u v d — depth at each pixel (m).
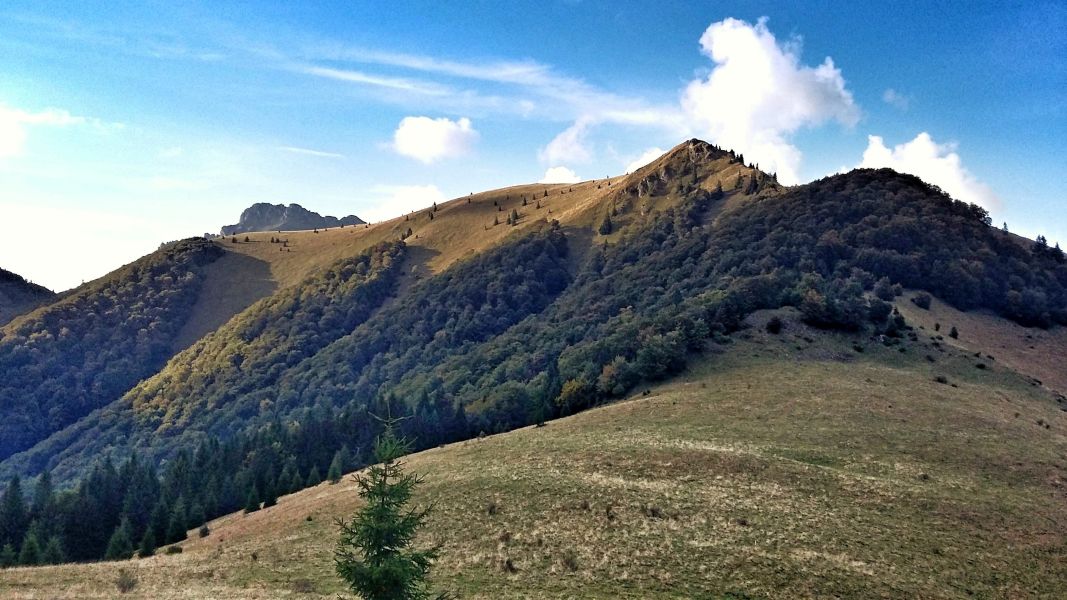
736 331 114.06
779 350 103.75
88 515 90.88
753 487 50.03
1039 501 48.91
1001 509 46.50
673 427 69.88
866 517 44.53
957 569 37.69
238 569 40.31
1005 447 61.25
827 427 66.50
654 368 100.25
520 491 50.56
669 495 48.22
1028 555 40.03
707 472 53.41
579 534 42.31
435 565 39.09
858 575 36.06
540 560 39.06
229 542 56.94
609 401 100.19
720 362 100.38
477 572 37.72
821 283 141.50
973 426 67.75
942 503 47.06
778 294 132.00
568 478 52.75
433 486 54.94
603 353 128.12
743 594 33.97
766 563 37.19
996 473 54.84
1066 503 49.16
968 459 57.72
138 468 112.00
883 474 53.78
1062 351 128.75
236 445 132.62
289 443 122.75
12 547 77.81
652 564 37.56
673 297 175.62
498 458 63.66
